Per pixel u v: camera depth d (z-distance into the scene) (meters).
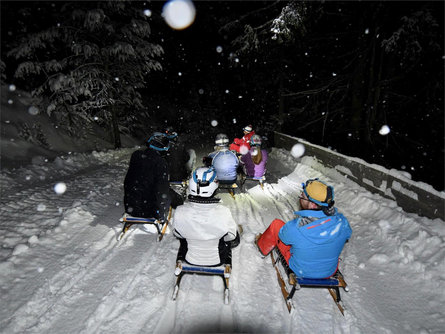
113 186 7.36
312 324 2.97
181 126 26.62
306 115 16.39
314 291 3.49
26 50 10.92
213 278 3.64
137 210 4.30
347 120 15.36
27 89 14.24
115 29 12.20
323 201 2.79
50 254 3.97
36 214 5.23
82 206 5.52
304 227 2.84
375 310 3.17
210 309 3.12
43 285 3.32
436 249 3.87
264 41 12.52
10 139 10.16
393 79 12.08
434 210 4.56
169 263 3.90
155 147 4.24
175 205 5.18
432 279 3.51
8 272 3.53
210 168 3.13
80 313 2.98
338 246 2.90
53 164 9.05
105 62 12.32
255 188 7.64
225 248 3.20
